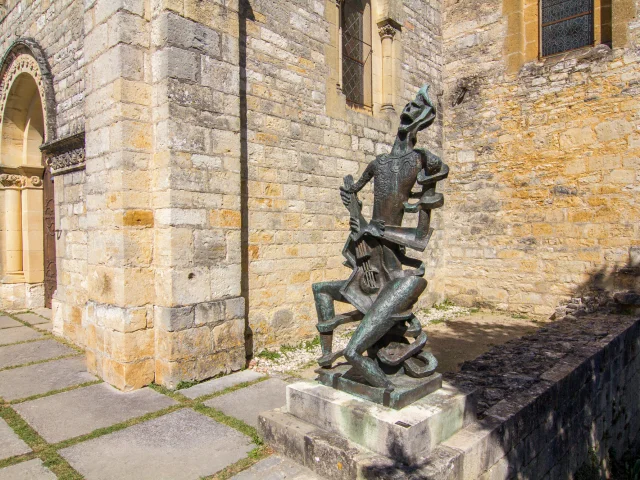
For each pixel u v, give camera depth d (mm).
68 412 4156
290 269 6652
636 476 5066
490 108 9195
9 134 8766
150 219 4859
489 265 9250
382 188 3297
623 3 7531
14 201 9078
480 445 2979
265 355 6074
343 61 8203
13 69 8109
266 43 6285
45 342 6723
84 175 6355
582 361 4594
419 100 3268
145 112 4832
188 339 4824
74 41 6508
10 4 8469
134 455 3381
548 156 8438
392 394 2975
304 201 6859
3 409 4227
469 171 9508
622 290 7531
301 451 3154
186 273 4824
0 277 9156
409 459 2670
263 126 6250
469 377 4160
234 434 3703
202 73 5000
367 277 3400
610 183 7730
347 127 7625
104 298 4996
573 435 4352
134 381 4715
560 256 8320
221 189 5176
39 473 3137
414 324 3363
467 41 9531
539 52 8789
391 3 8477
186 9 4855
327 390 3365
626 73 7535
